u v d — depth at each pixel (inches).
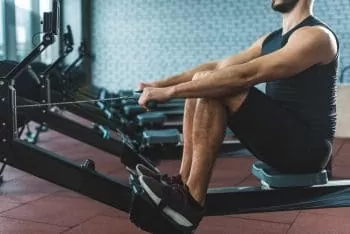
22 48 254.2
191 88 64.9
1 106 70.7
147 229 66.6
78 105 154.3
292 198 75.4
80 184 72.7
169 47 280.5
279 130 68.9
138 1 283.3
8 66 94.4
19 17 252.2
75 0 291.6
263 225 86.9
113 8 288.7
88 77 294.8
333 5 238.7
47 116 130.0
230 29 266.5
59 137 199.3
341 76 230.5
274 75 66.2
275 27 257.9
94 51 294.8
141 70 288.0
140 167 69.7
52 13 74.1
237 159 148.3
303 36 68.0
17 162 71.7
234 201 75.2
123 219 91.4
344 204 75.9
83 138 130.2
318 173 75.3
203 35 272.4
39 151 72.2
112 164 144.6
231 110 67.1
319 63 70.9
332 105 74.5
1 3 253.4
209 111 65.4
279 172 75.0
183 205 64.8
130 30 287.1
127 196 73.6
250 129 68.6
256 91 68.6
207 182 66.5
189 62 277.7
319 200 75.6
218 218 91.3
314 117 72.8
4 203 102.3
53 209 98.0
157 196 64.3
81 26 292.7
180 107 207.3
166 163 142.6
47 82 133.6
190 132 68.4
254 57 86.5
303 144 70.7
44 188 115.0
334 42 70.4
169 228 65.6
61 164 72.2
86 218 92.0
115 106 198.5
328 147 73.6
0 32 255.0
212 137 65.6
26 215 93.9
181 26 276.1
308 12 74.5
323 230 83.3
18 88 130.6
